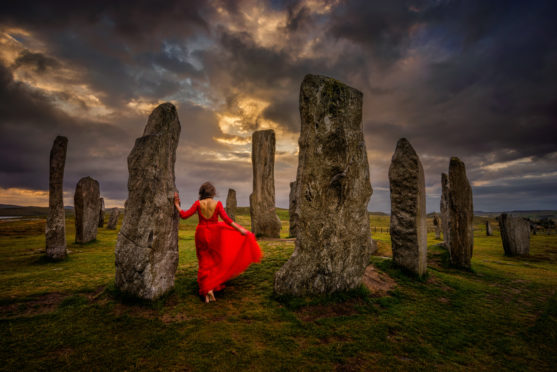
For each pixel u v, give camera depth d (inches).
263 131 599.2
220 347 152.3
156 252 203.9
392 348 164.7
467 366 153.4
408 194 326.3
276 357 146.5
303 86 242.2
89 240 606.2
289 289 219.8
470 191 419.5
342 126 246.8
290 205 662.5
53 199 405.7
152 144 209.8
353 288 244.7
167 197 217.9
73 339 153.0
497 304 266.1
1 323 167.5
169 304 200.1
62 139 416.2
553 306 264.8
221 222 224.1
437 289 287.6
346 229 244.7
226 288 238.8
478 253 687.7
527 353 171.6
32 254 466.3
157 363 135.6
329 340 169.3
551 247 765.9
